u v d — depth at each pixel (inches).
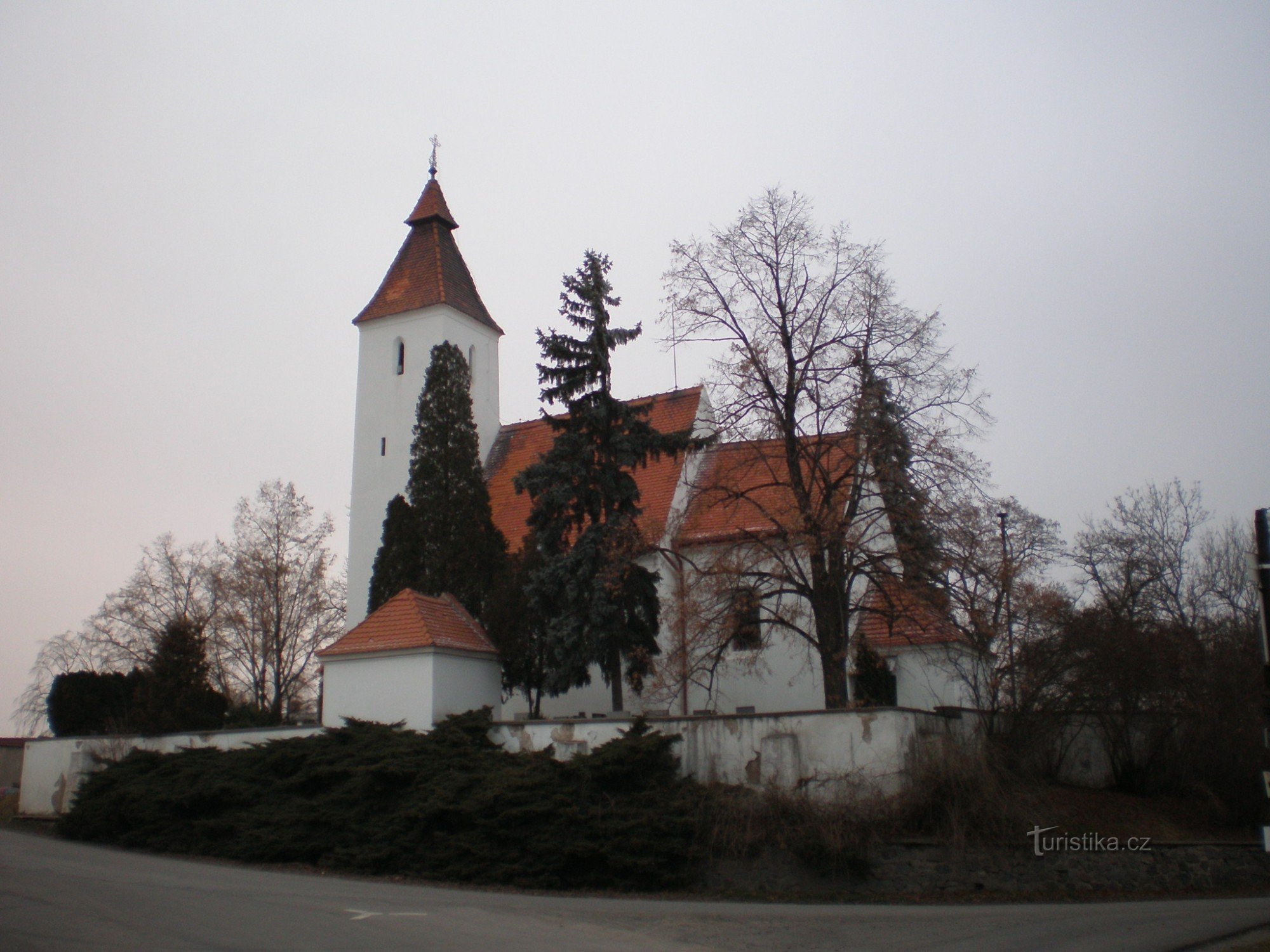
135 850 1013.2
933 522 976.3
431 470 1408.7
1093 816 943.0
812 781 910.4
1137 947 560.7
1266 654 439.5
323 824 943.7
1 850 944.9
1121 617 1138.0
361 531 1664.6
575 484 1150.3
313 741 1066.7
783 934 608.4
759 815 867.4
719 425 1057.5
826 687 997.8
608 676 1129.4
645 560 1310.3
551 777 916.6
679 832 871.1
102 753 1277.1
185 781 1067.3
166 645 1411.2
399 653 1152.2
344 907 634.8
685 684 1087.6
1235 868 898.7
